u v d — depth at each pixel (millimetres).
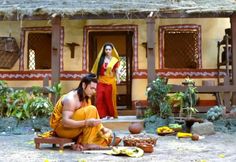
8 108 9391
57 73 10359
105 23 12680
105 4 11039
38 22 12758
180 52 13008
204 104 12125
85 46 12617
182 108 9500
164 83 9781
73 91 5867
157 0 11539
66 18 10539
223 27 12531
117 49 15758
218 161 4926
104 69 9547
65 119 5664
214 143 6852
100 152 5512
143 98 12266
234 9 10234
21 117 9156
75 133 5816
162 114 9352
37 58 13352
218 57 12070
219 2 11219
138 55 12453
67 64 12578
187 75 12305
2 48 12289
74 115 5746
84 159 4977
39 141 5949
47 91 9969
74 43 12570
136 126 7930
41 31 12750
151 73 10148
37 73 12461
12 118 9117
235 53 10438
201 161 4859
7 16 10570
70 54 12602
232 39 10477
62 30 12680
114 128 9203
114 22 12641
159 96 9523
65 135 5883
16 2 11688
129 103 12844
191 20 12539
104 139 5887
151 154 5500
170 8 10398
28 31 12773
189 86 9719
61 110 5816
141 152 5359
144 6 10695
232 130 8797
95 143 5824
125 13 10398
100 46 15672
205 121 8602
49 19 10547
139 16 10445
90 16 10539
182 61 13070
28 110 9234
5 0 11891
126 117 10453
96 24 12688
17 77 12523
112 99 9664
